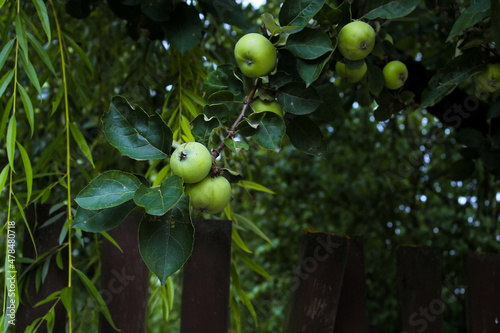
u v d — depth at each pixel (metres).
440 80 0.92
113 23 1.74
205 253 1.00
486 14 0.87
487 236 2.48
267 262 3.27
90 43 1.74
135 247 0.98
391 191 2.90
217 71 0.87
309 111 0.82
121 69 1.79
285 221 3.13
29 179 0.85
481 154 1.21
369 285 2.79
